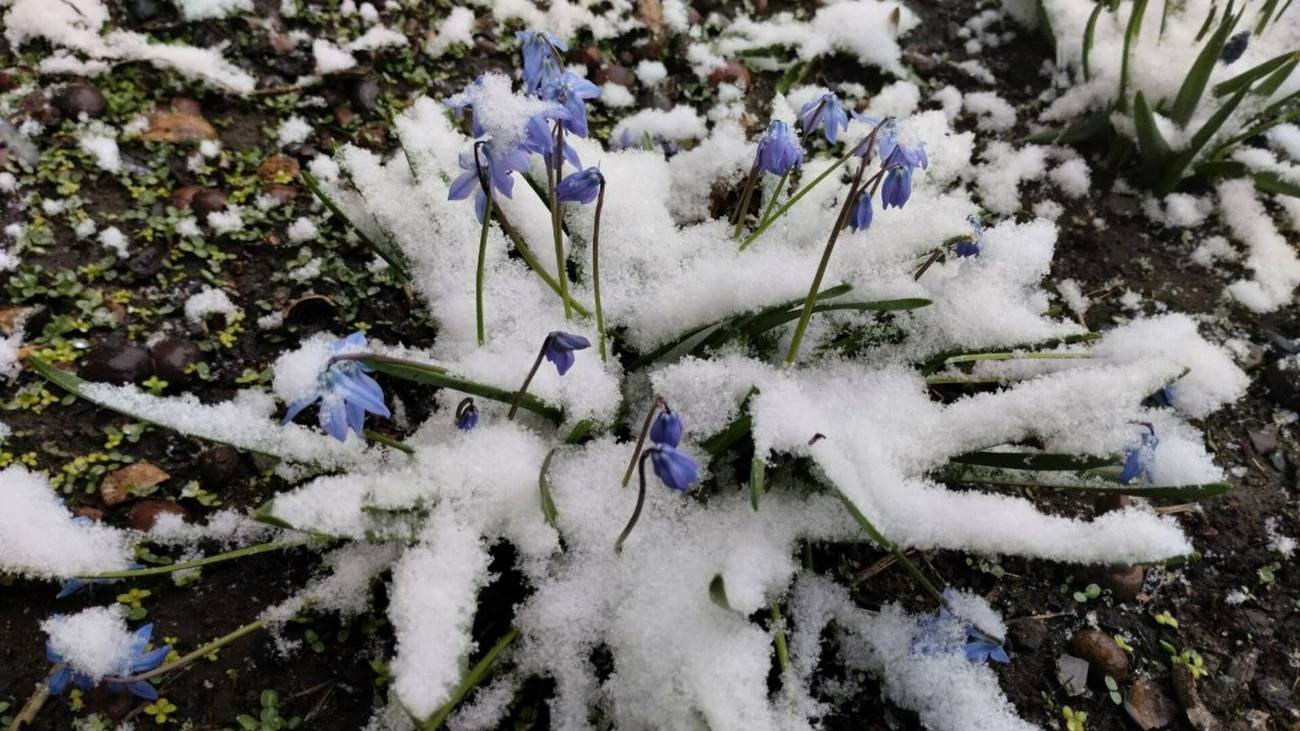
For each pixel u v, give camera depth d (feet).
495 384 0.87
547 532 0.84
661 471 0.70
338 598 0.89
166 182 1.18
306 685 0.87
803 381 0.96
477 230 1.01
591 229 1.02
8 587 0.88
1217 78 1.36
